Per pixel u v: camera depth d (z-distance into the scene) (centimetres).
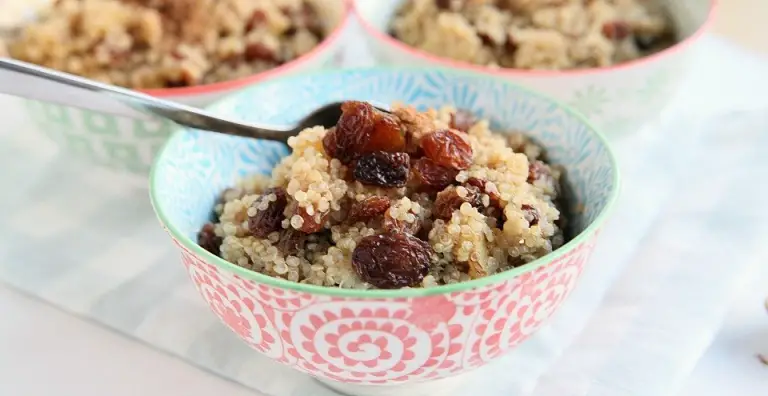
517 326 28
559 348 32
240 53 40
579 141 32
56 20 40
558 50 40
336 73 35
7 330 33
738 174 37
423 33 42
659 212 37
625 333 32
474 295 27
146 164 38
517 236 29
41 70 32
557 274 28
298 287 26
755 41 52
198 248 28
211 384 31
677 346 31
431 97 35
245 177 34
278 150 34
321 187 30
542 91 37
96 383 31
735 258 34
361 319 27
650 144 40
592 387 30
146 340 32
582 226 31
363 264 29
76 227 37
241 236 31
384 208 30
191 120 33
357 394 31
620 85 37
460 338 27
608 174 31
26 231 37
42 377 31
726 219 35
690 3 41
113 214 38
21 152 41
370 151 31
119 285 34
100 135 36
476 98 35
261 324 28
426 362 28
